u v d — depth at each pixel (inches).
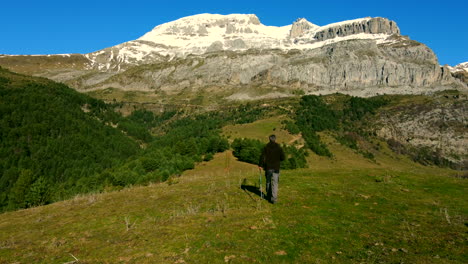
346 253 286.0
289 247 299.7
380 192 514.9
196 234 340.8
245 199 484.1
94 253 313.4
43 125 5172.2
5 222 495.8
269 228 350.0
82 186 2709.2
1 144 4584.2
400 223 363.9
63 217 482.6
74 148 4948.3
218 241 318.0
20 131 4884.4
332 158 5383.9
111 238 354.3
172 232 352.8
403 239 314.7
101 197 616.4
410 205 440.1
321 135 7076.8
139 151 5442.9
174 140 4758.9
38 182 1496.1
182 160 3056.1
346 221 371.2
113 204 538.0
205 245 309.7
